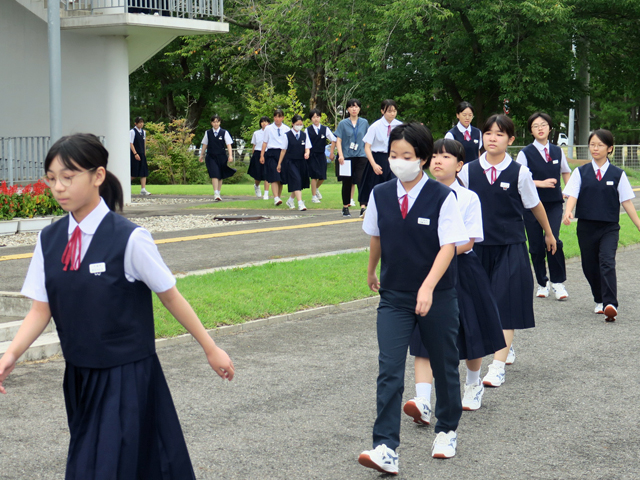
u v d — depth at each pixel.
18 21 18.69
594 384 5.43
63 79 18.91
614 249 7.56
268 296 7.76
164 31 18.80
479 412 4.86
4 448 4.19
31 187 13.66
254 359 6.06
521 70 32.44
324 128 17.06
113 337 2.74
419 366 4.52
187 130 34.62
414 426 4.61
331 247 10.84
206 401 5.02
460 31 35.31
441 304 3.86
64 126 18.98
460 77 37.50
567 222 7.69
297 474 3.84
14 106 18.84
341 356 6.17
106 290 2.71
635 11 34.66
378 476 3.82
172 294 2.82
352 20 35.28
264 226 13.20
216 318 6.98
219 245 10.99
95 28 18.27
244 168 36.62
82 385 2.78
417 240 3.76
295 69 44.56
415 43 35.56
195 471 3.88
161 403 2.87
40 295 2.83
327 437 4.38
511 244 5.55
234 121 52.66
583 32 34.94
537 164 8.45
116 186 2.85
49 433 4.43
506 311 5.43
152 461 2.84
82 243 2.74
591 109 58.31
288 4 36.03
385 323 3.87
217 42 42.09
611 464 3.97
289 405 4.95
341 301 8.09
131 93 51.47
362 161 14.24
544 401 5.06
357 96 37.38
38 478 3.80
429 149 3.73
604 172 7.58
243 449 4.18
